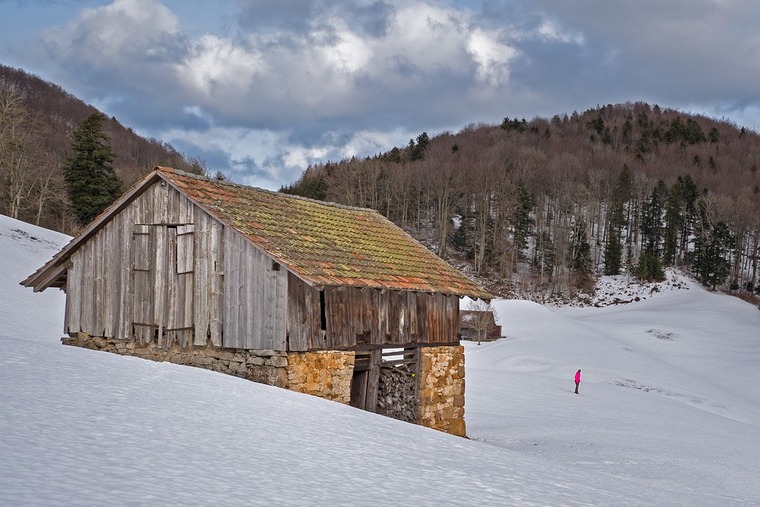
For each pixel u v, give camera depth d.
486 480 10.59
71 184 72.12
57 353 15.26
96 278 21.20
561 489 11.12
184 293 19.48
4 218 65.31
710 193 130.38
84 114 170.88
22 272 50.69
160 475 7.78
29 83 173.25
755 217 124.94
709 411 45.19
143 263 20.28
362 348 20.30
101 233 21.23
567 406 37.41
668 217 124.12
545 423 31.42
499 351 62.69
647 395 45.47
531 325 77.19
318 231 21.67
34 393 11.00
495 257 111.88
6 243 56.50
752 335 79.56
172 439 9.64
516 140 188.75
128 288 20.50
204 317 19.09
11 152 77.06
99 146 72.94
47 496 6.43
